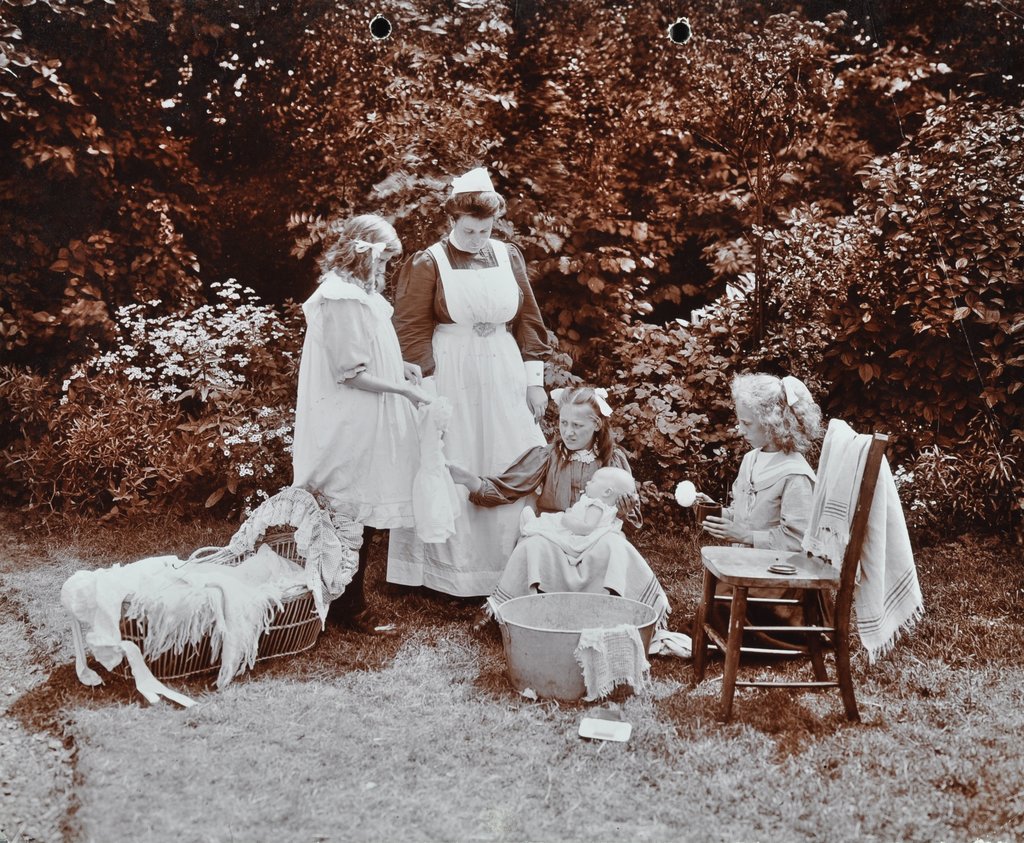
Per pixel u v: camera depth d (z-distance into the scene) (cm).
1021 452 529
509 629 339
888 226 565
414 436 399
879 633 318
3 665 364
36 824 262
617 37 705
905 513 526
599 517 391
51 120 623
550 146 673
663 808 268
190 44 672
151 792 271
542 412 455
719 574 316
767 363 575
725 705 317
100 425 568
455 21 662
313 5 668
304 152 693
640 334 609
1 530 553
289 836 252
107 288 658
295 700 334
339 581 382
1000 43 657
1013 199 541
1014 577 468
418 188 570
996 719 319
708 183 755
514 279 445
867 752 296
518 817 263
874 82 694
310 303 384
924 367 563
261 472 537
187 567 372
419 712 328
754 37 598
